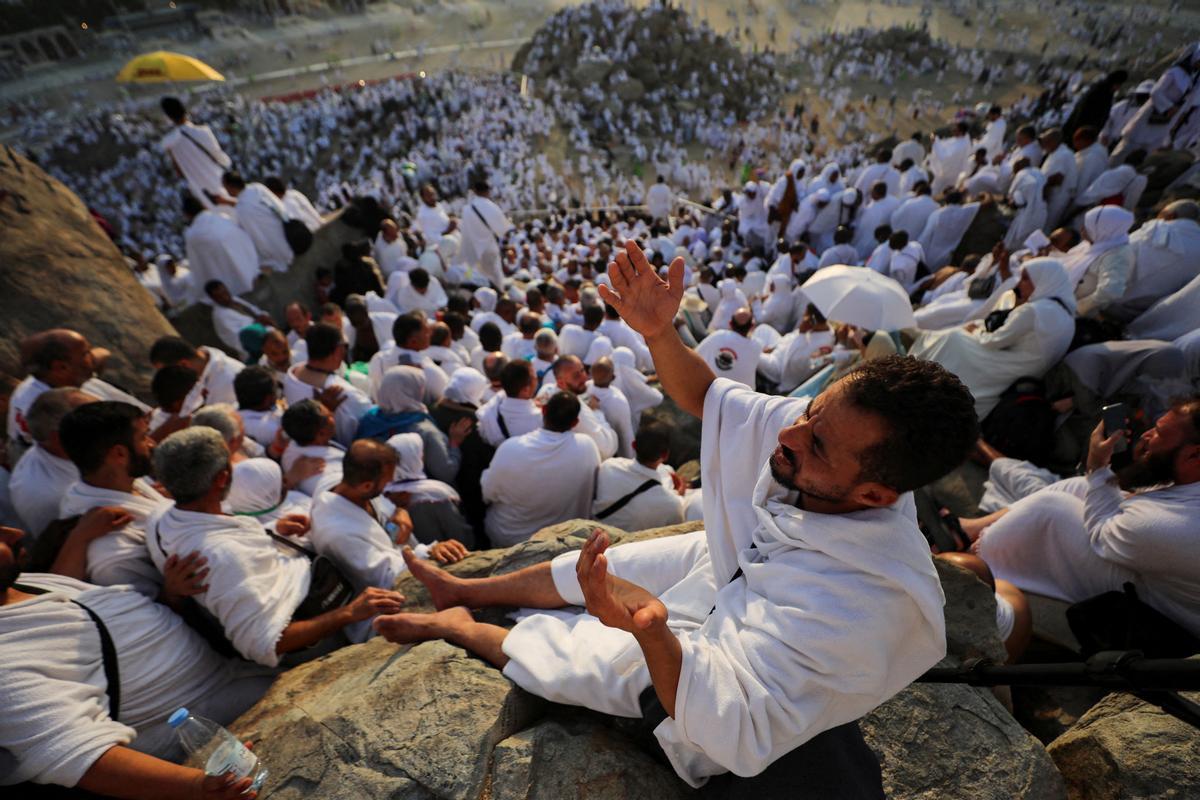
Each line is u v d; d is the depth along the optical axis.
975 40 55.75
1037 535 3.16
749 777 1.43
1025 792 1.89
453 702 1.88
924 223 11.73
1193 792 1.84
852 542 1.32
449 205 35.03
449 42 75.94
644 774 1.76
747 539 1.68
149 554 2.64
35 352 3.89
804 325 6.79
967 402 1.19
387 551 3.11
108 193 45.34
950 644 2.25
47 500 3.19
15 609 1.97
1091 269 6.06
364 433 4.52
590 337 6.81
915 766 1.93
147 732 2.24
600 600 1.24
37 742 1.76
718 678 1.29
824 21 66.00
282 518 3.16
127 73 26.72
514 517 4.18
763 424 1.65
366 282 9.86
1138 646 2.54
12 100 60.44
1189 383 4.61
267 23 78.62
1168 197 9.83
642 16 48.59
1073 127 12.99
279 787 1.77
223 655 2.56
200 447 2.44
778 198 14.45
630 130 44.47
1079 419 4.84
